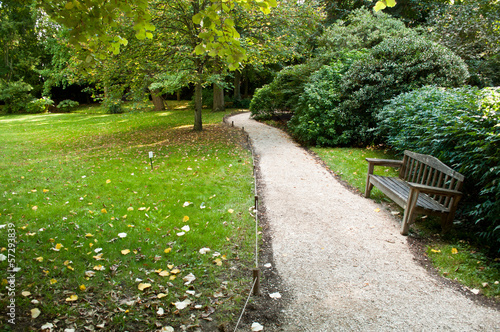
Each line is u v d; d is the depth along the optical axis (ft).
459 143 14.16
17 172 23.72
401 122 22.00
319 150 30.14
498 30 35.96
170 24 34.40
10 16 86.63
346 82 30.71
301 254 11.85
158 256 11.21
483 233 11.80
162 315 8.39
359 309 8.80
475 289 9.45
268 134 41.39
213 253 11.66
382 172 22.15
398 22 43.01
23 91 92.84
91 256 11.23
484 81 34.88
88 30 9.34
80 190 18.81
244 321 8.37
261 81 101.09
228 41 9.66
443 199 14.39
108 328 7.88
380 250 12.06
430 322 8.23
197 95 43.04
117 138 42.70
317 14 38.99
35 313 8.13
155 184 19.72
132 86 36.32
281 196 18.16
